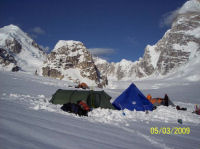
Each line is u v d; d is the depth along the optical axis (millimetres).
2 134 4168
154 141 6859
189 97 53750
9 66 187500
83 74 159375
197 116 15492
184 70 195250
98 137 5906
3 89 18422
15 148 3572
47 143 4285
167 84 138875
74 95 13750
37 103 12125
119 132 7441
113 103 15453
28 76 53500
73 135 5480
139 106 15336
